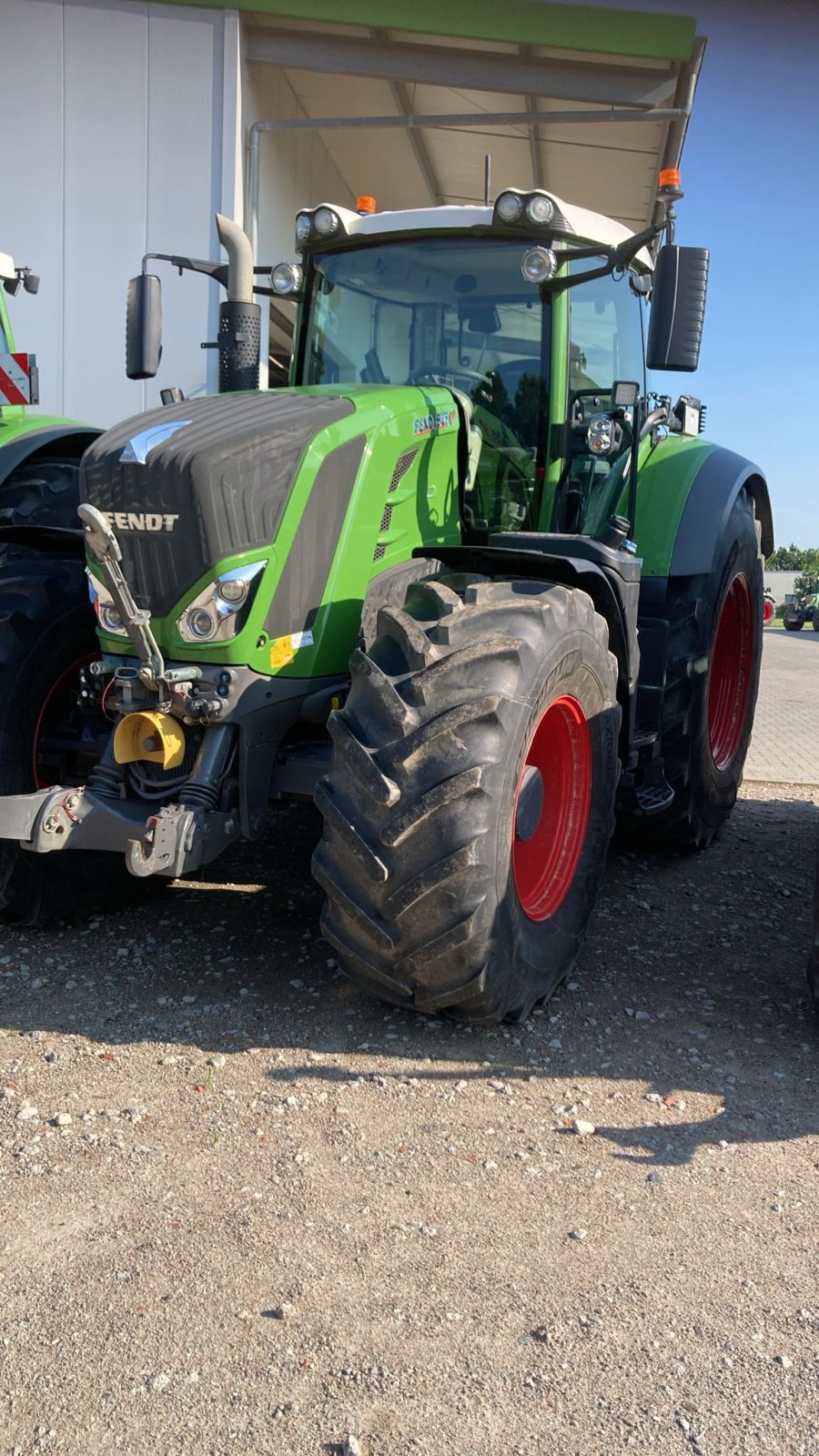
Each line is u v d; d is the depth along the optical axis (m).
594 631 3.11
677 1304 1.89
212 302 7.27
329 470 3.02
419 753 2.58
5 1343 1.76
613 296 4.02
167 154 7.19
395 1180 2.23
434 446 3.39
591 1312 1.87
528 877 3.12
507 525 3.70
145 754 2.93
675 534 4.23
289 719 3.08
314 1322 1.82
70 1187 2.18
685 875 4.48
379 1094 2.57
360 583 3.19
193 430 2.90
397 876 2.58
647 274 4.23
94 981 3.17
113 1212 2.10
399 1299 1.88
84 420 7.40
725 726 5.03
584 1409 1.66
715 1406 1.67
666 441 4.79
